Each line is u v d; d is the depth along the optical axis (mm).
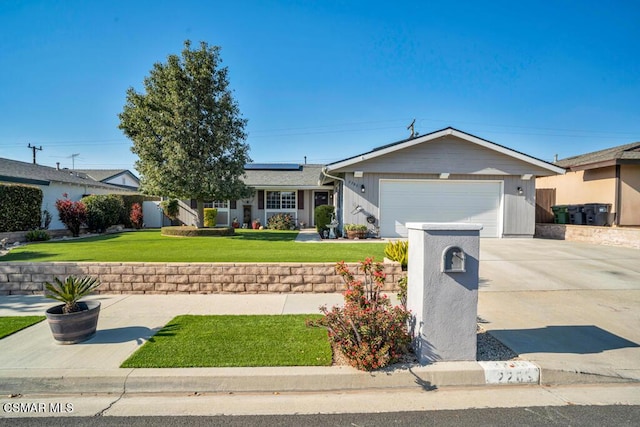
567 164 14820
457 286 3186
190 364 3125
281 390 2949
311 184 17938
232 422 2488
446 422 2492
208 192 12969
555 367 3115
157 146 13289
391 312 3439
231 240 11266
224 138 13008
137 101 13359
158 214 18625
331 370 3037
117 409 2678
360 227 11828
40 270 5887
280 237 12500
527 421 2502
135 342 3674
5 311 4938
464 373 3043
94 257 7297
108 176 26547
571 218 12844
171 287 5918
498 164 12141
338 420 2520
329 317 3445
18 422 2518
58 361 3221
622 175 12102
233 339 3727
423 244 3170
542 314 4629
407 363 3174
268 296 5727
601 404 2746
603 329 4082
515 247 9953
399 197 12188
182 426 2443
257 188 17344
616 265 7461
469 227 3176
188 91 12547
